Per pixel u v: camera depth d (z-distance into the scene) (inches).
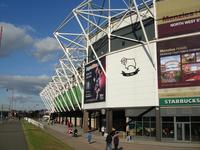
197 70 1569.9
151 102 1716.3
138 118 1824.6
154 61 1712.6
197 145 1422.2
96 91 2209.6
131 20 1952.5
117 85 1951.3
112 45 2082.9
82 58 2930.6
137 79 1815.9
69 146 1248.2
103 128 2016.5
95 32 2405.3
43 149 1063.6
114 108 1967.3
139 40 1863.9
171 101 1627.7
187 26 1626.5
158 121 1654.8
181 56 1622.8
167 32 1684.3
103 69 2094.0
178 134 1590.8
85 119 2409.0
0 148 1072.8
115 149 1061.1
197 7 1610.5
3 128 2452.0
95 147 1251.8
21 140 1403.8
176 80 1624.0
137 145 1409.9
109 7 2144.4
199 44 1578.5
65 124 4082.2
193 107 1561.3
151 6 1796.3
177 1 1672.0
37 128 2522.1
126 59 1904.5
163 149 1248.2
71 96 3427.7
